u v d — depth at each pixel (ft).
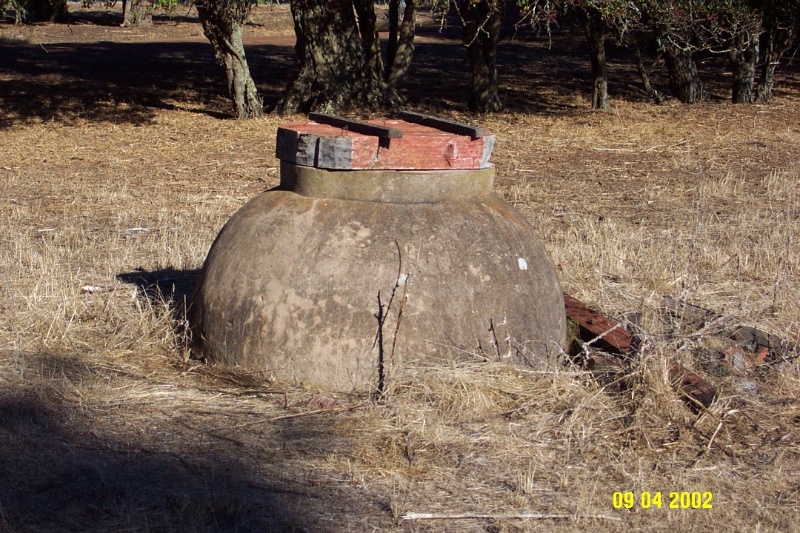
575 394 16.96
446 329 17.15
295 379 17.33
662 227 33.60
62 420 16.14
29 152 49.98
